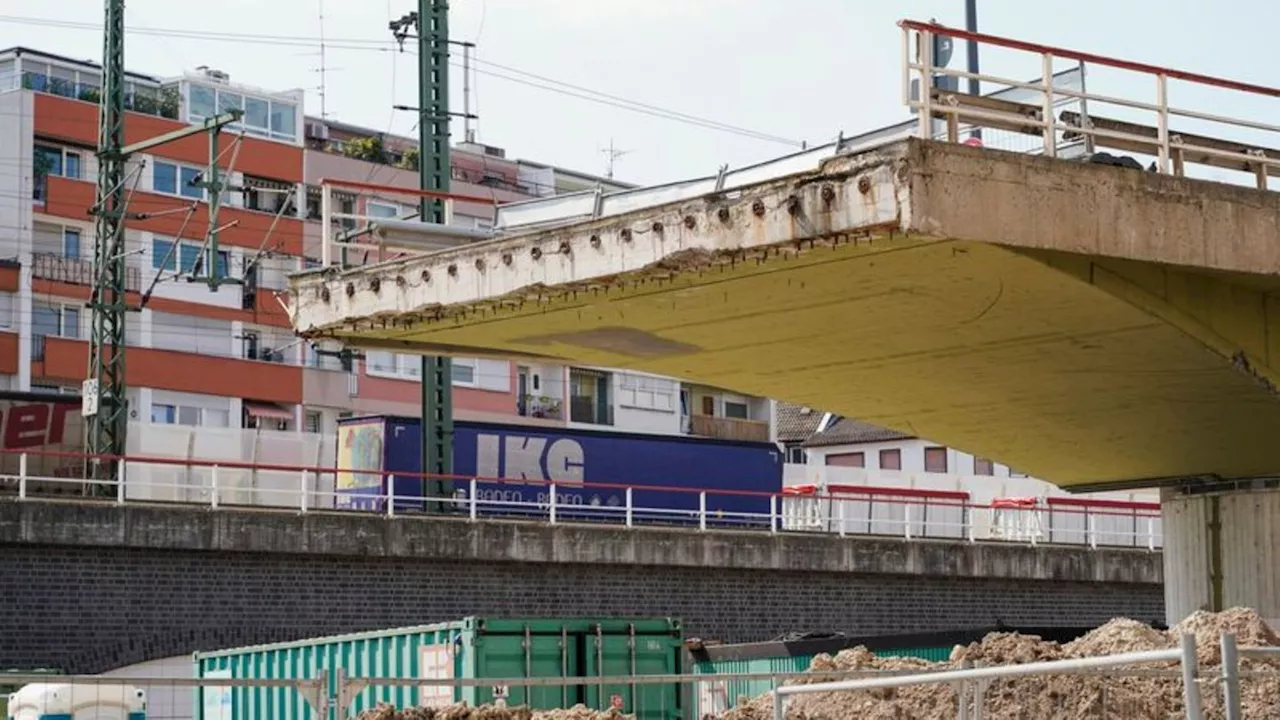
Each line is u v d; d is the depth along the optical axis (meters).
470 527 41.41
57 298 71.75
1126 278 23.67
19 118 71.62
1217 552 31.02
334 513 39.84
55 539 36.88
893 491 54.47
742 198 22.12
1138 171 22.45
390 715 21.39
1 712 29.95
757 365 29.61
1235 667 11.66
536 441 56.16
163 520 37.97
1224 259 23.09
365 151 84.44
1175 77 24.00
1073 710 19.66
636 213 23.48
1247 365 25.09
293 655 29.47
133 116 74.69
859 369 29.17
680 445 59.16
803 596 46.66
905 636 34.22
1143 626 22.39
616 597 43.47
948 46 33.97
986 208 21.06
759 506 59.97
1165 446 30.67
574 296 25.45
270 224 78.69
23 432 49.16
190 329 75.81
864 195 20.88
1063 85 23.59
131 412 72.75
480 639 26.23
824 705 21.62
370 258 35.03
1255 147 25.91
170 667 38.19
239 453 55.91
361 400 80.50
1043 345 26.47
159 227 75.00
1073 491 34.16
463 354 30.20
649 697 27.59
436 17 50.50
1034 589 51.47
